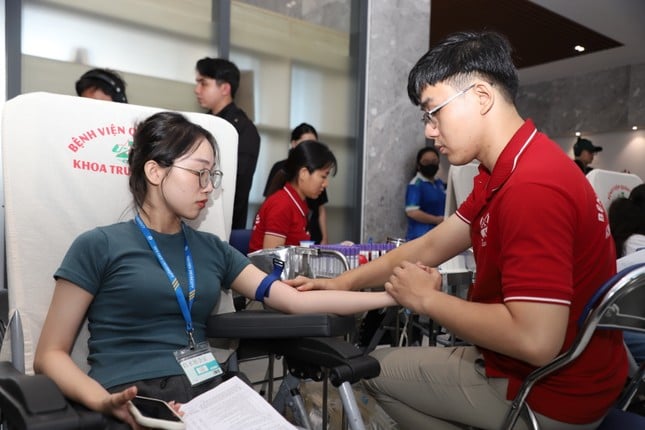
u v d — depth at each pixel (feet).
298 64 13.28
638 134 26.25
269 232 7.87
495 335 3.06
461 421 3.74
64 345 3.26
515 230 3.02
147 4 10.77
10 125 3.73
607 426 3.51
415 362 3.97
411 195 13.75
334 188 14.12
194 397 3.44
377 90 14.19
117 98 8.79
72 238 3.80
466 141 3.52
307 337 3.44
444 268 6.36
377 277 4.73
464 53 3.46
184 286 3.70
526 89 29.99
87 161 3.95
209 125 4.57
